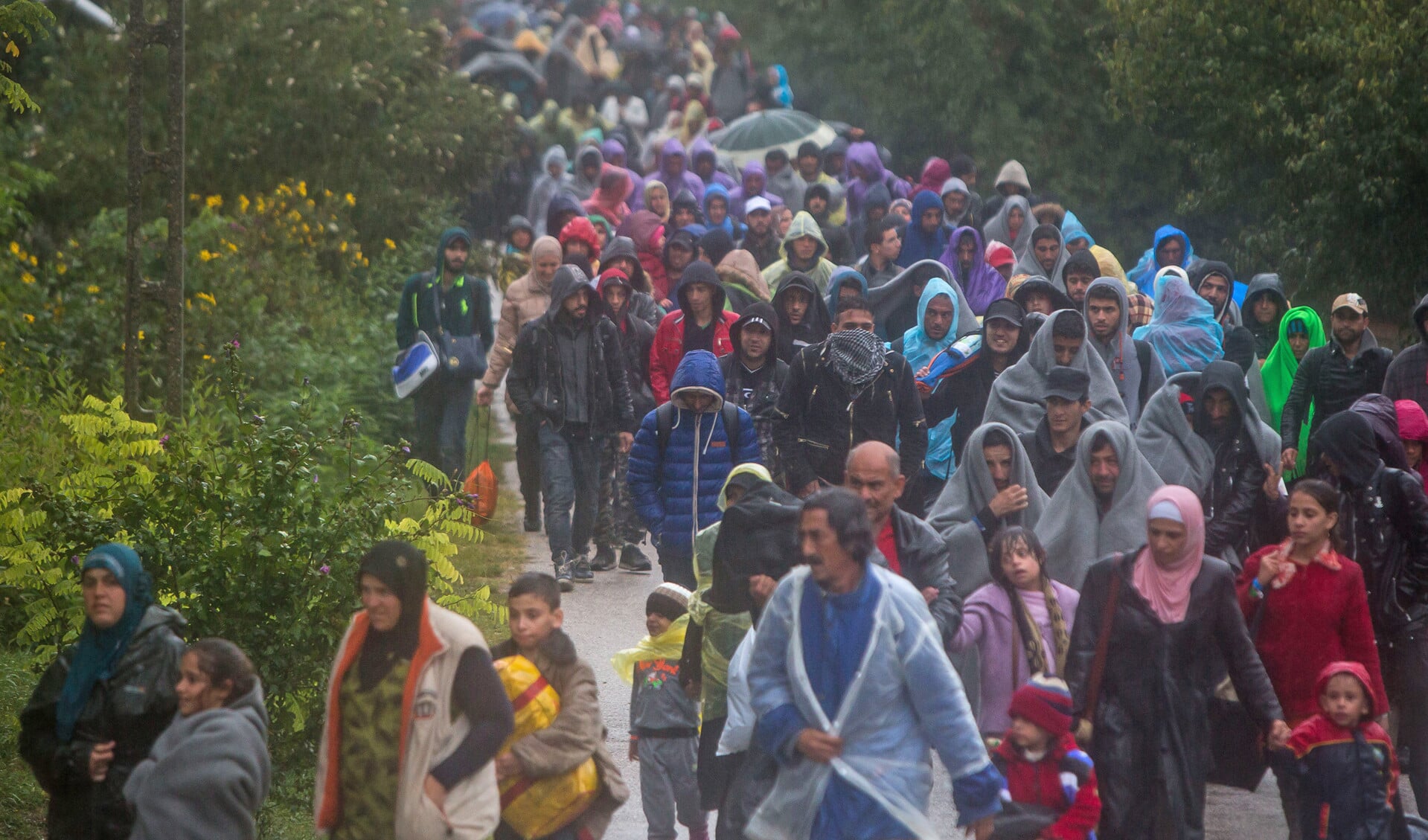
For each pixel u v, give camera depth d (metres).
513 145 86.94
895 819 19.06
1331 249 74.56
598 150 84.94
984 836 21.48
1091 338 40.31
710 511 36.22
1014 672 25.50
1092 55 106.12
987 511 29.75
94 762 19.83
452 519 30.81
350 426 29.97
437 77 80.94
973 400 39.75
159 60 70.56
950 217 73.94
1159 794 23.30
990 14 107.19
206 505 27.67
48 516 28.56
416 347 48.75
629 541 45.84
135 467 30.31
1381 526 28.33
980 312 55.59
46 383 49.00
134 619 20.41
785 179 85.56
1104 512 29.55
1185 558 23.61
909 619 19.39
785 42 115.88
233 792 18.84
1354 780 23.44
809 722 19.39
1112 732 23.52
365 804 19.14
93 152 68.19
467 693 19.16
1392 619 28.03
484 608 31.38
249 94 71.88
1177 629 23.53
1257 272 83.56
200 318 55.81
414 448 52.69
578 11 133.38
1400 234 73.12
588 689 21.16
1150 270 60.03
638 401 46.97
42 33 36.16
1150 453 33.69
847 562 19.22
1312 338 44.94
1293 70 75.81
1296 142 74.31
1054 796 21.83
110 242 58.91
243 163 71.69
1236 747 25.20
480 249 81.50
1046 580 25.98
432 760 18.94
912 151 110.31
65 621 30.67
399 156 76.31
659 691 26.03
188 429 34.12
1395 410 31.88
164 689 20.16
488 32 131.50
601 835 21.48
